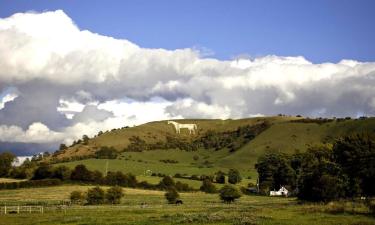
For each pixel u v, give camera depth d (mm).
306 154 130125
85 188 158750
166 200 131375
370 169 108812
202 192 183750
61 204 111250
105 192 122875
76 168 174750
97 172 177625
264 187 194250
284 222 54188
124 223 58719
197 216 64625
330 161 110312
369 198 91312
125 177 180875
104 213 79375
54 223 61406
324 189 101812
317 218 58781
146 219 63906
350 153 111562
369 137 116000
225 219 59344
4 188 155000
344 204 76250
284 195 180750
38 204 110375
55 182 165375
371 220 55312
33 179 176750
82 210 87875
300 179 119188
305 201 106875
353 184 106062
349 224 50875
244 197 166750
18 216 74875
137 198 140125
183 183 197000
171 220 60844
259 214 66125
